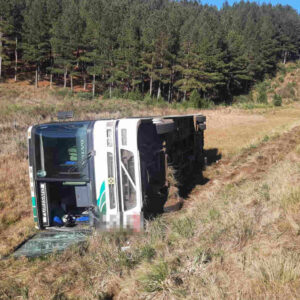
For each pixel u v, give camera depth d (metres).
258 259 4.07
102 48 72.31
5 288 5.04
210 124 31.52
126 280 4.58
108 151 6.46
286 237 4.54
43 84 76.81
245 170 11.80
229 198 7.57
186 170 11.32
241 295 3.49
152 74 72.00
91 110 31.98
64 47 72.31
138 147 6.56
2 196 10.21
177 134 9.91
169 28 74.75
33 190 7.02
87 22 82.69
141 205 6.36
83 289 4.74
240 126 29.61
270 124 31.12
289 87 103.25
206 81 79.06
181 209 7.98
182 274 4.22
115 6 97.12
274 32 130.25
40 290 4.90
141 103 46.97
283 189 6.46
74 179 6.68
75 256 5.86
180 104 52.94
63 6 96.88
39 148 6.87
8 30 73.75
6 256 6.35
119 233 6.40
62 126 6.73
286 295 3.34
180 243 5.39
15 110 27.92
